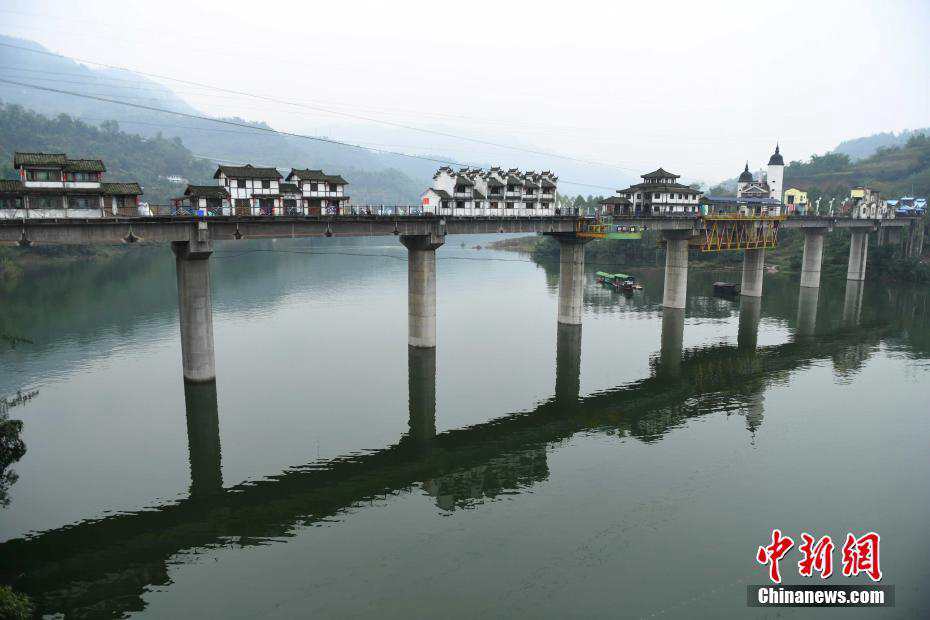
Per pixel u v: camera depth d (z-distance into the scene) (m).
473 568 34.50
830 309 114.38
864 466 47.53
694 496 42.81
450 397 62.31
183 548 36.53
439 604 31.44
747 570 34.53
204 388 61.59
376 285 131.12
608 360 77.06
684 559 35.47
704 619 30.47
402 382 66.25
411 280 77.44
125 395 60.31
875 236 162.38
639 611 30.94
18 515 39.66
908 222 158.12
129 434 51.78
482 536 37.75
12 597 28.38
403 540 37.38
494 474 46.22
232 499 42.09
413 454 49.47
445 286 135.62
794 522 39.53
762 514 40.47
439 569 34.44
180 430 52.69
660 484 44.56
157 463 46.88
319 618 30.47
